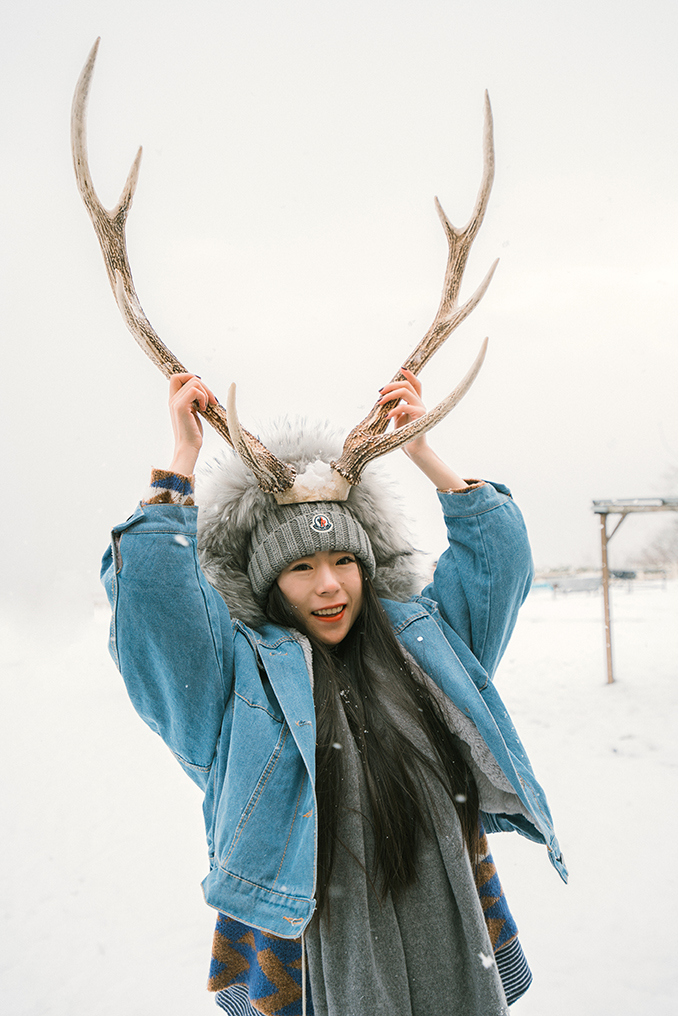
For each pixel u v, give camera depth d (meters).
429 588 1.60
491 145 1.51
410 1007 1.17
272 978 1.22
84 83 1.31
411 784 1.25
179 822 4.47
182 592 1.19
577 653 10.91
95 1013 2.50
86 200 1.35
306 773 1.21
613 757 5.37
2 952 2.98
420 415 1.45
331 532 1.36
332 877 1.20
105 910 3.33
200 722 1.25
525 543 1.47
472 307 1.51
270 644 1.33
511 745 1.41
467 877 1.26
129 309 1.34
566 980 2.49
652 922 2.85
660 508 8.38
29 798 5.12
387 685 1.35
